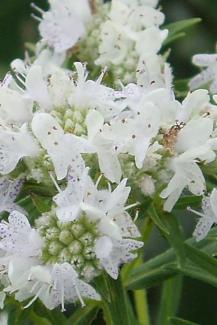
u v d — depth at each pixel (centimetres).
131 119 12
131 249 11
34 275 11
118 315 12
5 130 12
